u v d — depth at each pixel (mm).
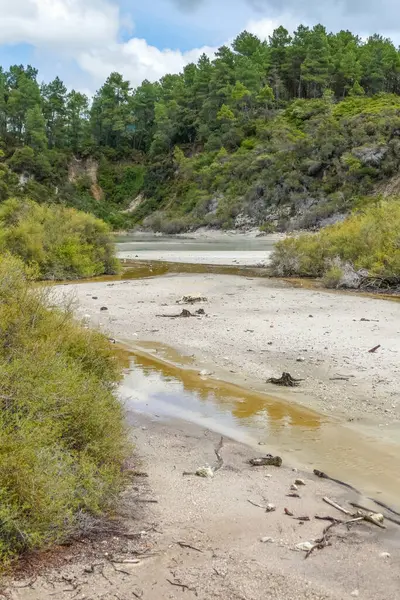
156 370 10148
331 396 8477
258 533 4484
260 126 110688
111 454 5383
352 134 86938
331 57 125625
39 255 25703
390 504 5047
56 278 25703
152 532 4453
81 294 20109
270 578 3824
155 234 96000
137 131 144750
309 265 26000
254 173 94688
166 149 131500
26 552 4023
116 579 3777
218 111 122375
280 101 121812
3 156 115188
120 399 7715
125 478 5379
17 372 5207
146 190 122688
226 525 4609
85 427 5328
